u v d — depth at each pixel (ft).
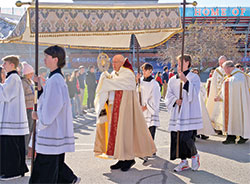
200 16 165.27
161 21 14.75
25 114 15.03
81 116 37.37
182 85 15.66
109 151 15.57
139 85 17.92
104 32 14.15
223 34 104.83
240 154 18.88
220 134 25.21
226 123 22.04
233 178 14.53
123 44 18.79
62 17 13.46
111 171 15.74
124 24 14.40
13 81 14.38
